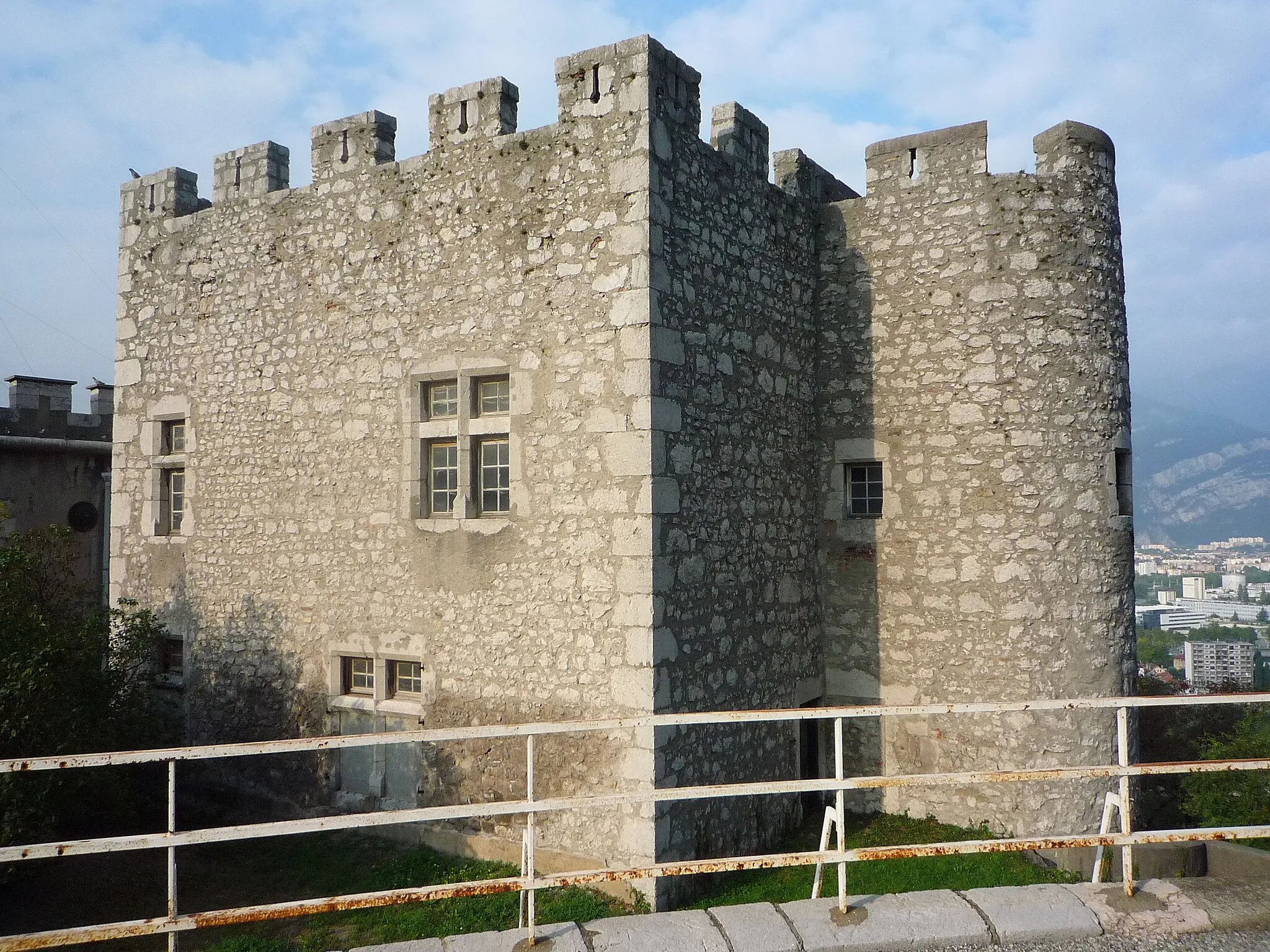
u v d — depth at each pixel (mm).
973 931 3732
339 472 8094
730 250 7672
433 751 7488
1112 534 8133
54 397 14391
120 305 9719
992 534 8156
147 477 9438
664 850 6441
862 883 6523
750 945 3668
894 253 8727
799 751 8422
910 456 8562
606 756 6598
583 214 6887
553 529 6926
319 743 3701
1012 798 7988
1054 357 8086
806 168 9070
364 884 6758
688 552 6949
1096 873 4352
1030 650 7984
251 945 5609
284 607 8375
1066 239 8133
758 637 7855
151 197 9516
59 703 6574
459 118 7527
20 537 8578
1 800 5953
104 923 6199
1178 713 14227
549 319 7012
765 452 8117
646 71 6645
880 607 8672
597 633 6688
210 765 8781
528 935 3725
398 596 7711
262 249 8680
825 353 9039
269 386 8570
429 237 7656
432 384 7758
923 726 8422
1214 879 4137
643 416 6539
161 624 9008
